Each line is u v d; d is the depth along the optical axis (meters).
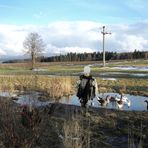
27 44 89.12
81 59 160.25
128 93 27.02
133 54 148.75
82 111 15.96
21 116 11.76
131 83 34.97
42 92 24.97
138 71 58.75
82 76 16.70
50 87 26.83
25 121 11.16
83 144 11.05
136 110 18.02
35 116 11.55
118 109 18.34
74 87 28.78
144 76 45.91
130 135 12.54
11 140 9.92
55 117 14.98
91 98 16.66
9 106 13.30
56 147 10.80
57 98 22.23
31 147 10.23
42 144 10.92
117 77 44.47
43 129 11.86
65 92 25.12
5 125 11.14
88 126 13.41
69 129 11.48
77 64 108.00
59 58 159.88
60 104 18.77
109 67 76.62
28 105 13.37
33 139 10.46
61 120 14.33
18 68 89.00
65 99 22.80
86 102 16.69
